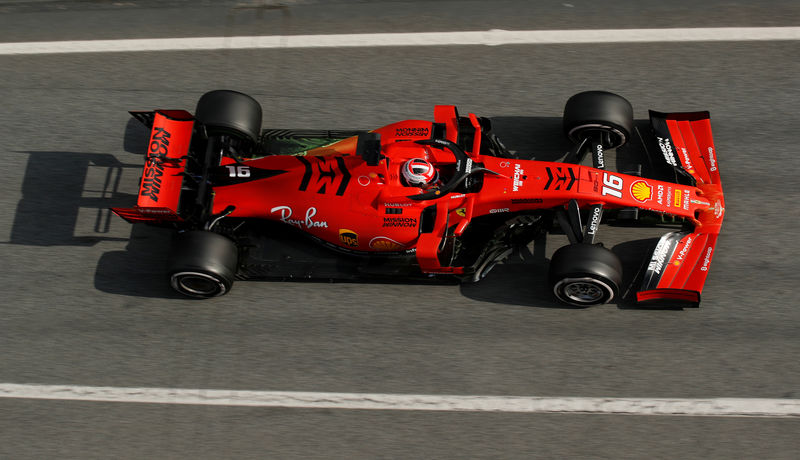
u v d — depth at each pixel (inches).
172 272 857.5
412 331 908.6
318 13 1219.2
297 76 1136.8
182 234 876.0
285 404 864.3
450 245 871.7
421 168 852.6
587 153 1016.2
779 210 979.9
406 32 1186.6
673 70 1125.1
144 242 988.6
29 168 1059.9
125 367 896.9
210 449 841.5
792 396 846.5
